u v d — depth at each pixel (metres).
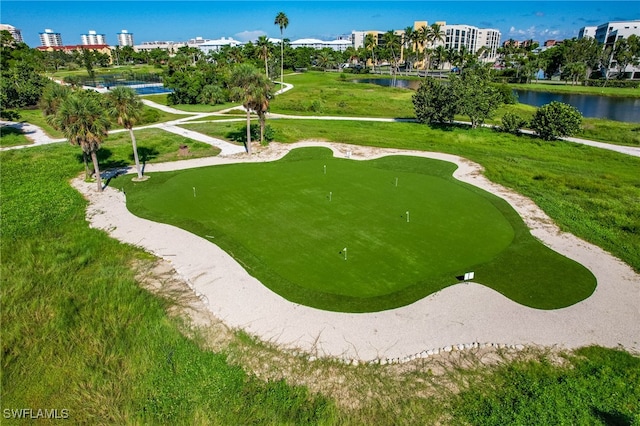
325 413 16.64
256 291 23.98
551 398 17.16
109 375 18.69
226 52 176.88
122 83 139.25
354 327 21.23
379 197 37.41
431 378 18.41
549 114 61.00
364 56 199.88
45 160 49.97
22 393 17.89
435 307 22.70
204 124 71.81
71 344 20.36
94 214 34.72
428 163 48.53
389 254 27.75
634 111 100.50
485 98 67.75
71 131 36.47
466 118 81.62
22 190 40.03
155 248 28.95
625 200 38.28
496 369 18.86
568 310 22.72
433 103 71.31
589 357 19.48
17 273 25.92
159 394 17.69
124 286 24.44
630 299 23.73
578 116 60.44
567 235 31.08
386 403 17.19
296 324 21.42
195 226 32.00
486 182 42.56
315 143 58.22
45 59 175.75
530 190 40.31
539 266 26.80
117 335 20.81
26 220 33.47
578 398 17.12
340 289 24.08
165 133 64.31
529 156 54.56
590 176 45.62
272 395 17.50
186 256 27.83
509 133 66.75
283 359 19.31
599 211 35.72
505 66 168.00
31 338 20.77
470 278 24.62
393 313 22.20
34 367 19.09
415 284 24.58
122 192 39.41
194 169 45.91
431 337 20.67
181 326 21.39
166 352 19.72
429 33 142.12
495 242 29.69
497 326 21.44
